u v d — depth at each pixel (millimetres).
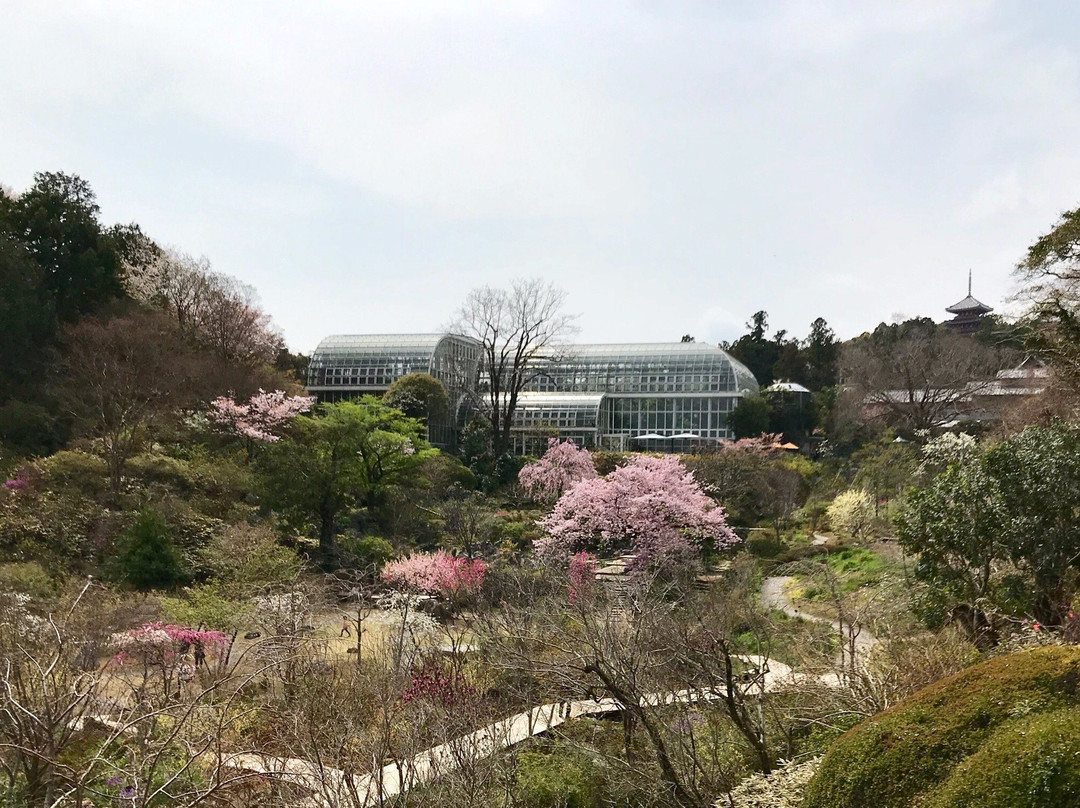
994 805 3113
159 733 6242
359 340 52250
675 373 52312
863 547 20312
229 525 19125
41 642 6770
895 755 3746
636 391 52469
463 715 6367
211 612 11812
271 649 7855
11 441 23078
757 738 5988
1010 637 7801
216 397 27125
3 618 7398
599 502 18656
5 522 17344
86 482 20625
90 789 5176
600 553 19219
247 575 15156
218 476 22391
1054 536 9094
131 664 8633
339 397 50719
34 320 27266
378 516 25031
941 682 4086
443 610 12195
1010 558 9469
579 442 49656
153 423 24344
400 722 6414
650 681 6488
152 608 12086
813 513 27438
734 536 19062
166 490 21266
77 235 31359
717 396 51156
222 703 6656
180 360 26141
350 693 7043
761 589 16344
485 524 23656
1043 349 15625
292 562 16672
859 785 3799
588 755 6281
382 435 25844
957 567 9906
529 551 20000
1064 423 10781
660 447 50188
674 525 18703
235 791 5664
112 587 15016
